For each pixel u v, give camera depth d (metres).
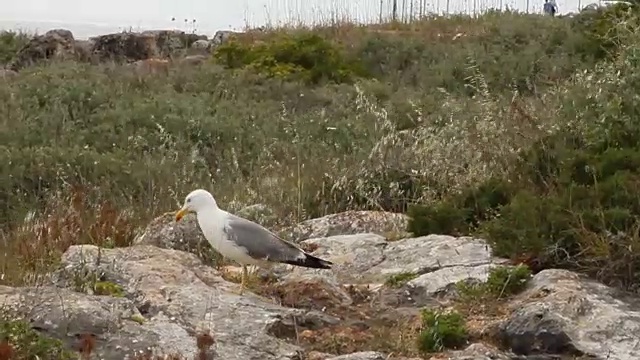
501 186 11.00
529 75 20.73
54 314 7.62
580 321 8.01
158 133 17.66
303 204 12.76
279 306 8.45
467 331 8.03
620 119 10.97
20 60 27.69
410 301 8.95
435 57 24.55
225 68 24.62
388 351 7.80
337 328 8.22
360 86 21.80
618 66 12.01
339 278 9.71
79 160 15.93
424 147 13.41
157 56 28.86
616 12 21.80
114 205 13.01
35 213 12.95
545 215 9.72
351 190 13.14
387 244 10.37
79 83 21.11
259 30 29.66
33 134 17.86
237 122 18.69
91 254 9.35
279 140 17.56
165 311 8.10
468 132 13.04
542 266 9.41
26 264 9.82
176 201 12.99
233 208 12.17
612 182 9.81
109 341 7.43
